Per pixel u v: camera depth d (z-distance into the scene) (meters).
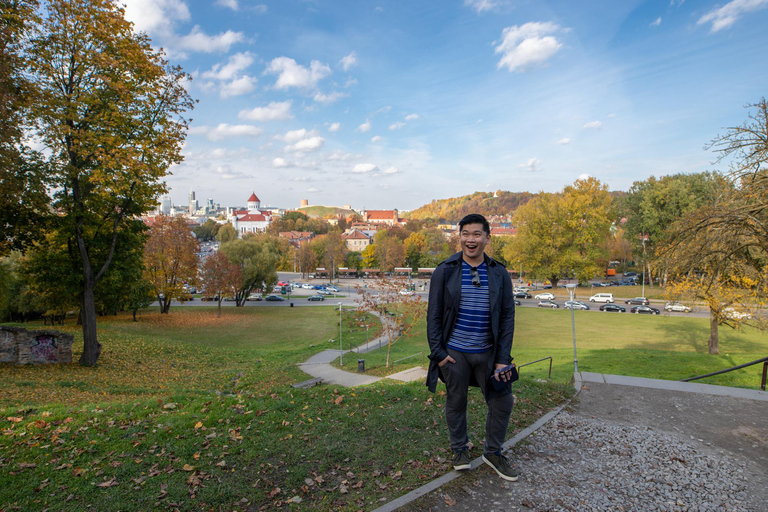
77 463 4.30
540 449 4.53
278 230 174.38
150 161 16.41
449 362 3.67
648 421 5.66
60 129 14.80
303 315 50.84
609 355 22.69
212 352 26.16
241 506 3.46
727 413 6.02
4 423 5.54
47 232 17.67
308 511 3.35
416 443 4.63
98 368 17.42
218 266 49.94
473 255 3.65
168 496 3.64
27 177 15.70
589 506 3.44
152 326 40.91
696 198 50.69
